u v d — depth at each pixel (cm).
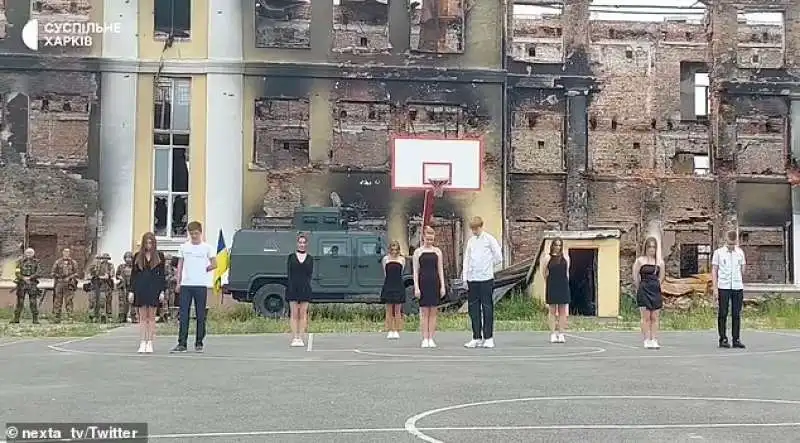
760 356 1337
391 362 1221
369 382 994
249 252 2500
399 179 2848
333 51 2961
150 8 2911
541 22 3253
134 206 2872
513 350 1425
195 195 2886
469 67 2998
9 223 2852
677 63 3309
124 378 1029
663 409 807
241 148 2900
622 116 3266
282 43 2994
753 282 3231
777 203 3262
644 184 3253
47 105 2883
